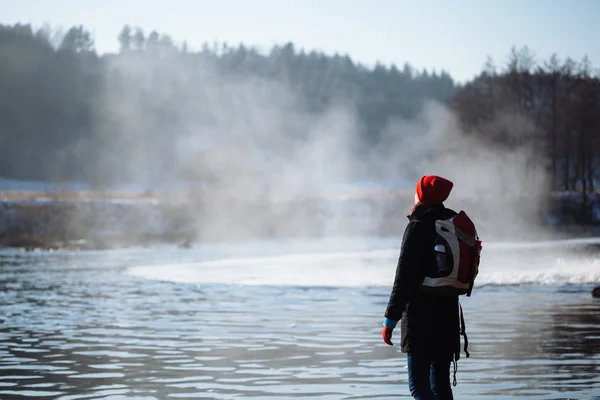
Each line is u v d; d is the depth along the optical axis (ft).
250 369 32.27
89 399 26.63
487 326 44.47
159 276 90.63
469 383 28.37
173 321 49.44
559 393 26.48
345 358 34.94
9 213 224.33
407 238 20.74
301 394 27.14
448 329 20.79
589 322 45.75
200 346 38.88
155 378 30.45
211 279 82.43
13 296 69.26
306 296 63.82
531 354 34.76
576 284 69.51
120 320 50.42
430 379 21.70
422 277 20.67
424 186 21.27
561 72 331.36
